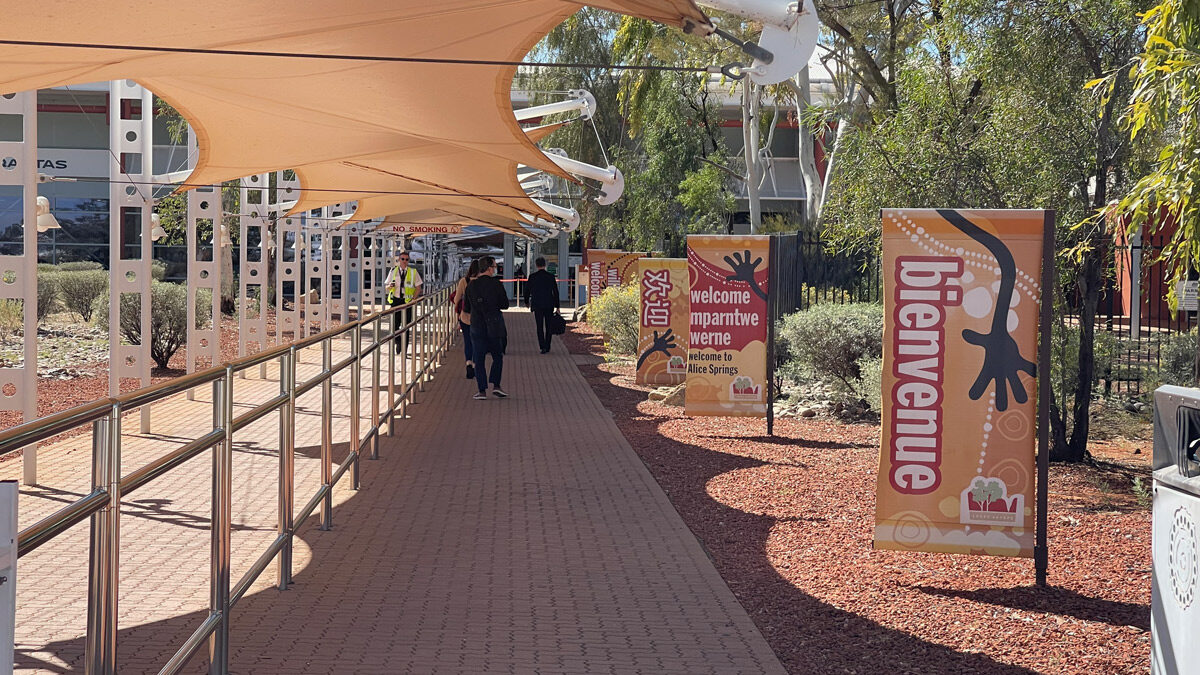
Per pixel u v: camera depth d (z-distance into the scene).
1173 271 7.54
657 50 29.11
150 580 6.02
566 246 50.59
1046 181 10.19
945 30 10.62
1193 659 3.31
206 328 25.98
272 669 4.84
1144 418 14.48
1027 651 5.29
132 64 5.90
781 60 4.75
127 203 11.73
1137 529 7.90
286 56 5.68
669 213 35.53
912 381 6.39
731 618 5.75
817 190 31.53
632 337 23.81
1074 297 11.77
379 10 4.76
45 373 17.84
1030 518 6.36
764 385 12.44
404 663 4.96
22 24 4.88
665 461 10.80
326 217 23.33
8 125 42.03
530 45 5.49
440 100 6.76
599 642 5.31
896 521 6.43
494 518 8.13
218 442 4.63
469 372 18.97
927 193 10.51
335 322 32.91
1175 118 7.71
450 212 21.92
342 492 9.05
